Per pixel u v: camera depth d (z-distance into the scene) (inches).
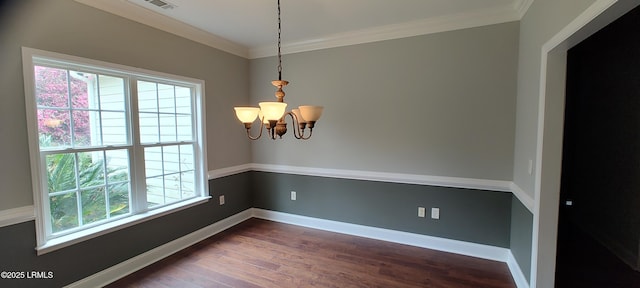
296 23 112.1
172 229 114.0
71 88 85.4
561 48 65.8
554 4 65.5
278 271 98.6
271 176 152.2
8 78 70.9
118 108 97.9
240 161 149.4
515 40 98.1
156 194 111.3
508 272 97.8
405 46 115.3
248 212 156.1
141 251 102.6
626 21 99.0
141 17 99.4
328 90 132.2
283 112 68.1
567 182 129.0
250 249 116.3
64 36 80.5
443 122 111.3
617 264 99.2
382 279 93.5
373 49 121.3
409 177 118.3
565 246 113.1
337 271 98.6
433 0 91.6
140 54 99.8
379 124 123.0
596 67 117.6
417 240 119.6
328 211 137.9
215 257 109.3
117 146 97.2
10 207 72.2
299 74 138.4
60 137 83.2
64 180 84.6
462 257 109.2
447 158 111.9
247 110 74.1
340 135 131.6
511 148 101.4
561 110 69.5
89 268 88.0
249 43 138.9
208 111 128.8
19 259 74.0
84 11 84.7
